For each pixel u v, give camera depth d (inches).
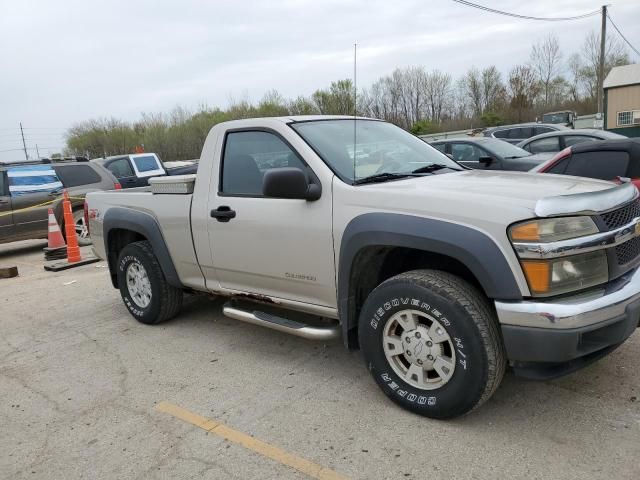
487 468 109.1
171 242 189.3
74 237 353.1
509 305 111.9
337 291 142.3
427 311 121.9
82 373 170.9
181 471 116.0
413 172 155.6
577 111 1819.6
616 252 117.5
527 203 112.8
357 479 109.0
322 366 162.9
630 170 211.2
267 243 155.0
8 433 136.9
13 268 333.4
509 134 697.0
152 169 542.3
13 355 191.8
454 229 116.9
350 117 177.0
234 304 181.9
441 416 125.2
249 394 148.3
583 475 105.0
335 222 138.1
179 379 161.2
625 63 1827.0
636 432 117.4
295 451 120.0
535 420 124.9
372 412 133.6
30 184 407.5
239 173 166.1
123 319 223.3
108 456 123.7
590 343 112.6
